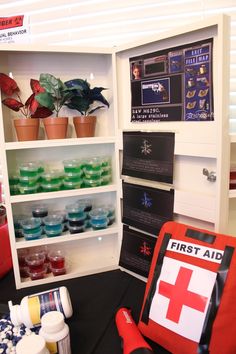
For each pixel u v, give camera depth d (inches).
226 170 32.0
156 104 37.5
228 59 30.1
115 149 43.1
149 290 31.7
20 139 39.6
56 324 27.1
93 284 41.8
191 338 27.4
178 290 29.2
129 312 33.9
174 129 35.8
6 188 39.2
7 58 41.6
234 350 26.2
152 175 38.5
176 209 36.7
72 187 42.5
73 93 39.9
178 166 37.0
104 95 45.3
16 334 30.9
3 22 47.8
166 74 35.7
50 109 41.2
